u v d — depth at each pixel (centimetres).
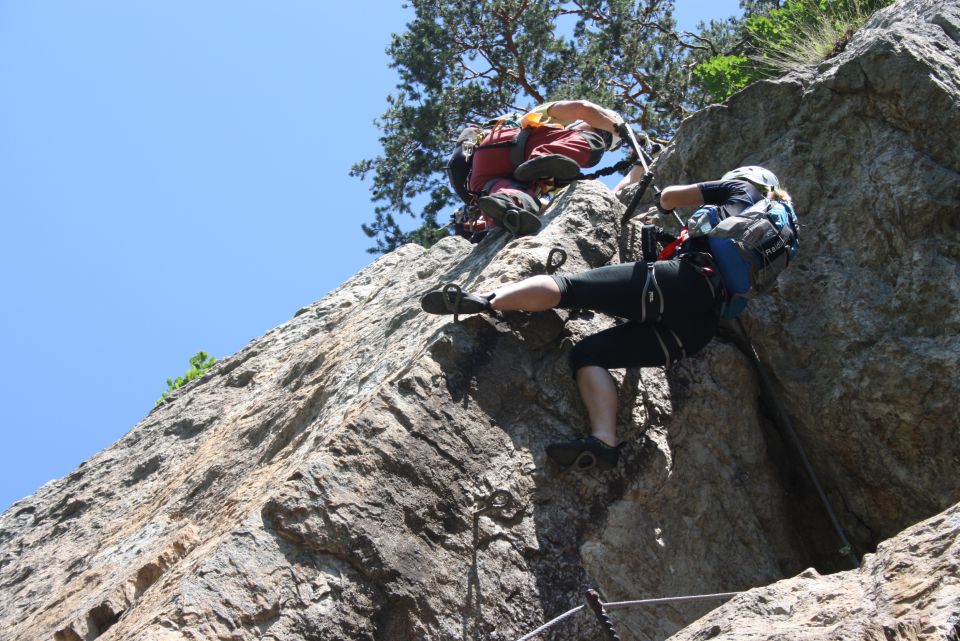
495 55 1667
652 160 642
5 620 538
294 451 512
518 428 467
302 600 397
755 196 502
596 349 477
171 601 387
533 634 398
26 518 666
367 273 787
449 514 434
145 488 631
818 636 287
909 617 287
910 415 503
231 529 421
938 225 530
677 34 1700
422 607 412
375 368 528
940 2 616
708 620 322
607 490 471
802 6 914
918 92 548
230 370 743
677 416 509
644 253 517
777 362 541
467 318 478
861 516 529
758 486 521
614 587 448
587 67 1636
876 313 527
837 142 572
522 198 553
